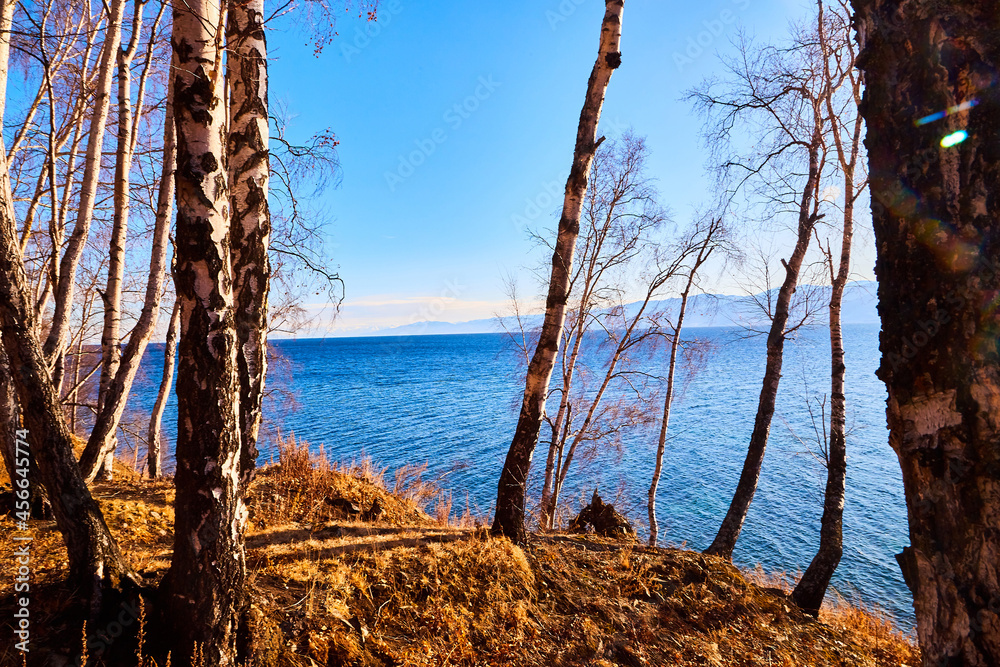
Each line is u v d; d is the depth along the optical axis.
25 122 7.52
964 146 1.44
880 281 1.69
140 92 7.09
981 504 1.41
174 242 3.03
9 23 4.46
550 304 6.01
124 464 10.72
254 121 4.02
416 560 5.05
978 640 1.43
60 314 5.97
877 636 7.10
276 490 7.36
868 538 14.95
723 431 28.22
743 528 15.57
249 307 4.01
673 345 11.72
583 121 5.97
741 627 5.53
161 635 3.21
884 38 1.62
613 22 5.84
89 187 6.28
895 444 1.67
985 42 1.41
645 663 4.64
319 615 4.05
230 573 3.25
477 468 20.33
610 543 6.88
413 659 4.01
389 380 51.94
